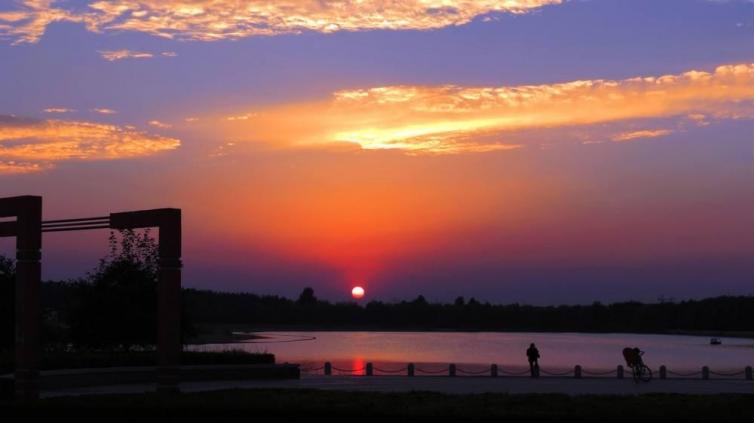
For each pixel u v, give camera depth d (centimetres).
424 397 2841
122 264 4753
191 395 2923
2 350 4819
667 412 2450
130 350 4784
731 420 2320
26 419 2502
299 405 2642
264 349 13600
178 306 3008
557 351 15212
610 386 3691
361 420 2394
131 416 2498
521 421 2356
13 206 3056
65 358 3841
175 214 3020
